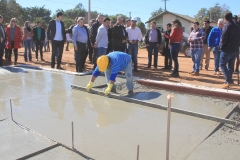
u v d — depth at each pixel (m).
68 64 10.23
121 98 5.00
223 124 3.93
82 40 7.58
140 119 4.07
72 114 4.21
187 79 7.25
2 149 2.96
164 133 3.57
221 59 6.16
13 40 9.38
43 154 2.89
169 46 8.27
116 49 7.79
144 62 11.73
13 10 37.09
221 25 7.78
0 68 8.13
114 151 3.03
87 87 5.43
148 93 5.61
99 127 3.72
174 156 2.96
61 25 8.10
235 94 5.05
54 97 5.10
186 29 32.59
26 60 10.86
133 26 8.26
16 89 5.64
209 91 5.36
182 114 4.31
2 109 4.37
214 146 3.23
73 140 3.16
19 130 3.49
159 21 33.44
